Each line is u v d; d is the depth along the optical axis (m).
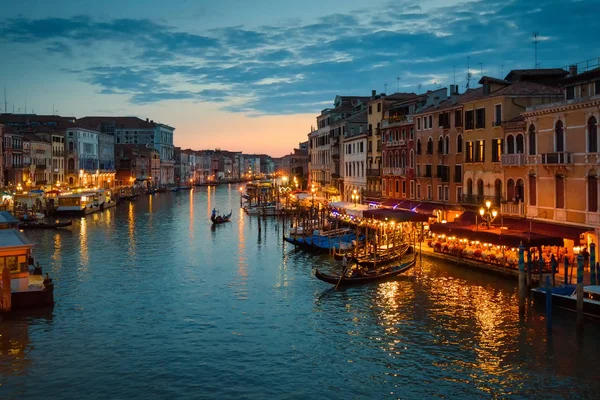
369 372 20.55
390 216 40.09
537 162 34.50
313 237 47.72
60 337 24.31
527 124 35.69
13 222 37.16
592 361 20.89
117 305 29.25
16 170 84.88
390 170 56.25
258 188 107.12
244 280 34.94
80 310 28.27
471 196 41.78
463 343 22.98
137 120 167.88
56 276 36.31
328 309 28.08
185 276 36.28
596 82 30.78
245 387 19.50
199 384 19.78
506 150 38.22
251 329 25.30
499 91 40.41
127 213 83.62
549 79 41.34
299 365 21.25
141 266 39.75
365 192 62.53
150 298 30.66
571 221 32.00
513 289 30.08
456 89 52.88
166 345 23.41
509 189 37.97
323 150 85.50
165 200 116.81
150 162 154.75
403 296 29.83
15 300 27.89
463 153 43.97
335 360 21.66
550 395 18.61
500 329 24.28
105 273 37.28
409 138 53.06
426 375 20.22
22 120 112.69
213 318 26.98
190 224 67.81
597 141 29.92
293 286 33.06
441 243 38.72
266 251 46.34
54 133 103.88
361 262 35.62
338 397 18.72
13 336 24.41
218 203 107.50
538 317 25.53
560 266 31.08
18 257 28.48
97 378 20.27
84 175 113.94
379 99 60.94
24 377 20.34
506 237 30.91
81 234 57.44
